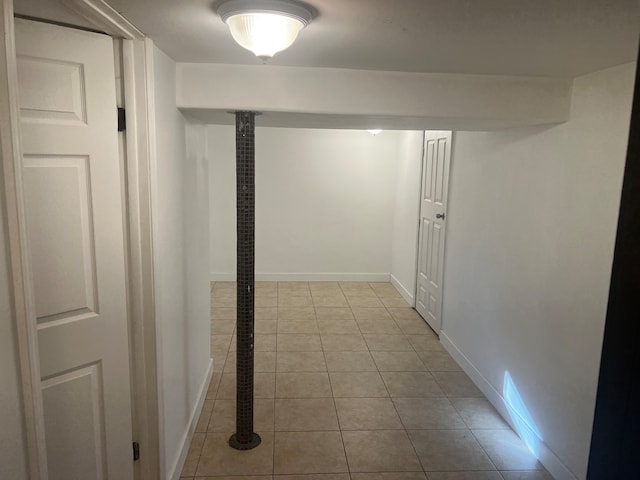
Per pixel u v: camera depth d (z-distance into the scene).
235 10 1.31
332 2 1.27
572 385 2.17
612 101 1.94
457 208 3.57
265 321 4.37
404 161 5.16
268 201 5.49
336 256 5.68
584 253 2.09
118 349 1.78
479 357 3.17
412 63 2.01
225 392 3.05
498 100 2.25
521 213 2.62
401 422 2.76
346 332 4.13
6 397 1.07
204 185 2.90
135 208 1.79
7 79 1.02
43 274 1.54
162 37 1.70
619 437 0.69
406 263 5.07
